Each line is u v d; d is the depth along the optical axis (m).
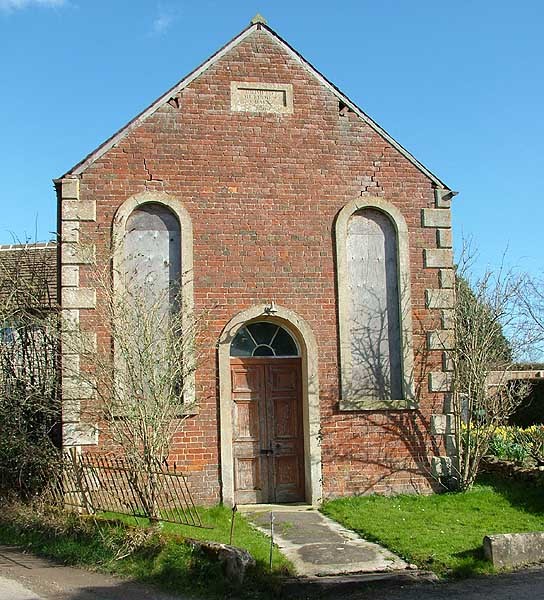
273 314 13.74
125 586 9.17
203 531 10.95
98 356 12.20
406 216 14.52
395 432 13.93
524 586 9.12
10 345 13.49
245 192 13.98
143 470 10.99
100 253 13.33
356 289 14.24
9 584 9.24
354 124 14.58
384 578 9.27
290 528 11.76
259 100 14.31
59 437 13.25
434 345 14.25
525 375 22.88
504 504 12.97
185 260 13.55
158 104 13.88
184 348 12.57
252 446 13.78
